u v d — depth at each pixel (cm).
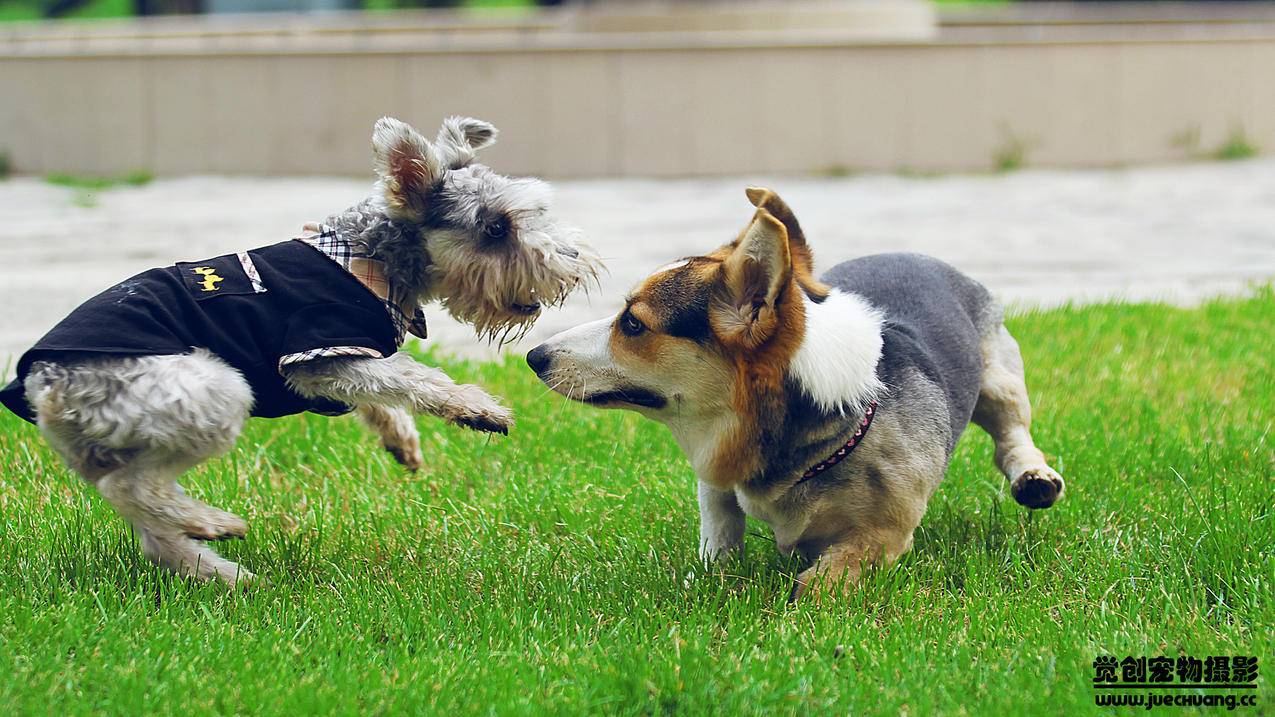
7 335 766
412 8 2772
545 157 1513
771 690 343
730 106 1516
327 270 409
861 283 462
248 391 395
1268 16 2080
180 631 373
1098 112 1572
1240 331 747
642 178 1519
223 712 333
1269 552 423
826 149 1537
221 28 1942
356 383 394
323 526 480
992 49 1537
